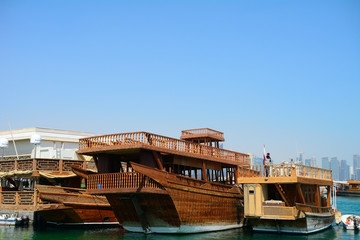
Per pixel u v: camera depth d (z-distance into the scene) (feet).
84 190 108.68
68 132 149.79
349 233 102.73
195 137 119.24
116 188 84.43
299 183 96.12
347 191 338.54
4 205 104.53
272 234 97.40
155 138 87.04
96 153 93.45
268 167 98.02
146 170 80.79
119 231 101.60
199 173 115.85
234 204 109.09
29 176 105.19
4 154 147.43
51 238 89.25
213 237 91.25
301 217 93.35
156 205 91.25
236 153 117.29
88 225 108.27
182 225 90.99
